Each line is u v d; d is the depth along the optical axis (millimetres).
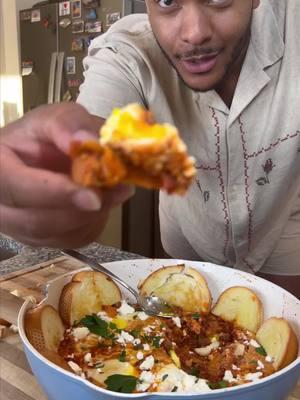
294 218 543
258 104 412
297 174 472
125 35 430
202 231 514
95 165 145
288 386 266
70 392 256
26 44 1519
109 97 390
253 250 534
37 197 167
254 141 428
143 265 403
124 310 367
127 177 148
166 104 421
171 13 325
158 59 418
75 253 387
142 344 325
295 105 413
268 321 338
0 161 177
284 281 573
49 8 1394
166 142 142
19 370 339
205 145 437
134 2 1180
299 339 314
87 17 1272
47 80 1473
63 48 1382
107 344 327
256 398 249
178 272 390
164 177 147
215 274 390
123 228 1206
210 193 471
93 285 366
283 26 413
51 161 191
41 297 392
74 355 312
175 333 345
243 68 397
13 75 1646
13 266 503
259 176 450
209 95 404
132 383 276
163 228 586
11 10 1559
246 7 325
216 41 323
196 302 381
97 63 424
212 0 311
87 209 159
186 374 290
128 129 144
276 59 403
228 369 307
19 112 1672
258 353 323
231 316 365
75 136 158
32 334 301
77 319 354
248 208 470
